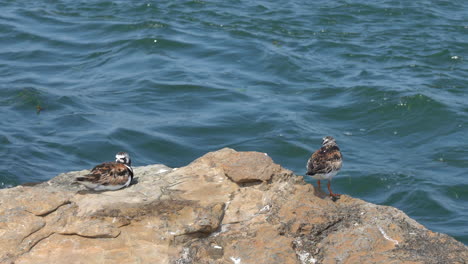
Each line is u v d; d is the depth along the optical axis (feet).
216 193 39.32
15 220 35.65
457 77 104.88
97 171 38.73
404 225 36.81
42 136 80.38
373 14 137.59
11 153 74.59
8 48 112.27
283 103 93.56
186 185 40.19
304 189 39.83
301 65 108.37
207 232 36.01
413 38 123.03
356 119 89.92
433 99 92.79
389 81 101.24
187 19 129.80
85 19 128.57
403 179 73.10
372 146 82.23
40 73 101.76
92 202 37.37
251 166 40.63
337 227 36.83
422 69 107.86
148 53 111.55
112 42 116.37
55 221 35.99
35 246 34.60
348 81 102.06
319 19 133.49
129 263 33.73
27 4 136.87
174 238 35.19
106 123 84.99
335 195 41.65
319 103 94.17
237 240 35.40
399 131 86.33
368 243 35.09
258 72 105.91
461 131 85.76
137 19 128.06
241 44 116.78
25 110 87.56
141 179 41.70
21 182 68.33
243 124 86.28
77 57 110.11
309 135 83.66
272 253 34.30
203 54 112.37
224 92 96.53
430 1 147.54
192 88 97.40
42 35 118.83
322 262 34.17
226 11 135.95
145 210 36.47
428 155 79.82
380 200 69.46
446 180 73.00
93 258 33.96
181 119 87.45
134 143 80.18
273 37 121.60
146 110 89.92
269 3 143.74
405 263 32.86
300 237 36.06
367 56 113.91
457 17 136.26
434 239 35.50
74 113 87.25
